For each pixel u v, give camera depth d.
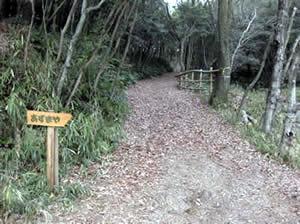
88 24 7.18
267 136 8.07
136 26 16.30
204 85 14.31
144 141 6.75
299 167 6.35
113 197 4.46
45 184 4.30
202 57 22.55
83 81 6.25
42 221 3.78
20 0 6.29
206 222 4.18
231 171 5.78
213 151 6.66
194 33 20.73
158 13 19.19
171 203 4.52
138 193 4.65
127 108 8.44
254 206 4.66
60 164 4.93
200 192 4.91
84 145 5.33
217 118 9.41
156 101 11.14
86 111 6.11
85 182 4.75
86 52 6.38
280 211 4.56
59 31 6.84
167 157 6.07
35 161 4.74
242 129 8.34
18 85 5.19
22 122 4.91
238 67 18.83
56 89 5.40
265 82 17.83
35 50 5.73
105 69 7.30
